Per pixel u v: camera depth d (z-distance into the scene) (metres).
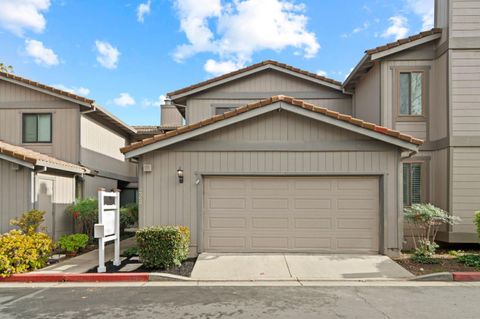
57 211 11.67
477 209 9.88
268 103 8.83
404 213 9.41
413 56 10.93
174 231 7.89
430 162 10.73
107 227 7.93
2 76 13.09
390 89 10.94
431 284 6.92
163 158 9.15
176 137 8.94
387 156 8.95
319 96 13.73
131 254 9.36
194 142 9.15
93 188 14.77
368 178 9.07
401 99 10.98
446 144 10.15
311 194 9.15
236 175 9.15
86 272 7.62
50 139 13.32
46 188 11.05
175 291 6.44
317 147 9.05
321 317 5.09
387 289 6.55
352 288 6.61
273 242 9.10
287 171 9.07
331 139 9.05
